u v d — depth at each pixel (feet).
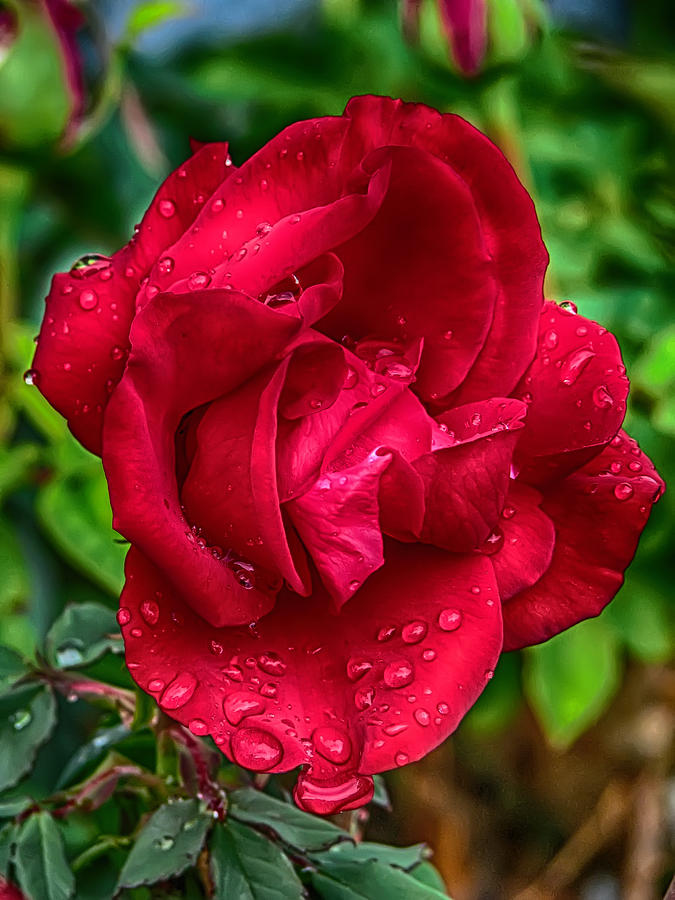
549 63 2.70
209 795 1.43
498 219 1.33
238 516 1.26
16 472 2.03
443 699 1.28
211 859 1.40
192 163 1.32
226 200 1.28
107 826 1.56
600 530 1.36
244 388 1.27
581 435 1.33
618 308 2.47
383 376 1.31
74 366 1.29
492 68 2.09
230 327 1.24
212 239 1.28
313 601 1.31
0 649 1.50
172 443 1.28
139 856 1.38
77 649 1.51
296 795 1.25
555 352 1.36
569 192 2.67
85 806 1.46
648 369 2.12
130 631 1.26
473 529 1.30
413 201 1.32
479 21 2.04
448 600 1.30
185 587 1.24
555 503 1.37
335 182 1.29
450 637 1.29
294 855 1.46
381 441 1.30
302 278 1.31
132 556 1.26
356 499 1.28
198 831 1.40
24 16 2.03
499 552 1.33
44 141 2.13
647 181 2.70
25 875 1.42
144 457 1.22
